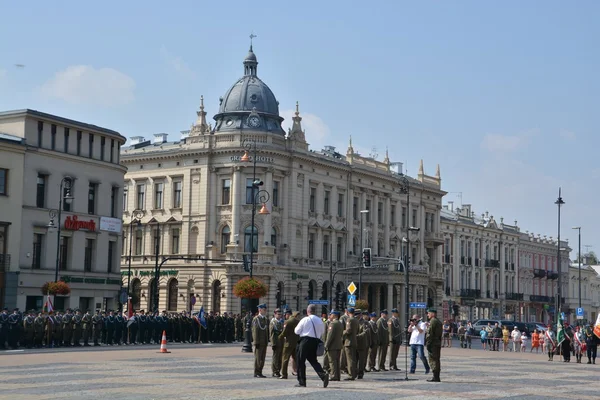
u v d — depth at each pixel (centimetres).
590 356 4569
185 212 8800
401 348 5666
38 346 4647
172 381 2517
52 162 6406
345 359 2953
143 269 9025
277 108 9038
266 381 2594
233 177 8556
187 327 5769
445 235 11869
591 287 16688
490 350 6331
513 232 13662
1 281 5956
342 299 7638
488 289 12850
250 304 7850
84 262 6681
